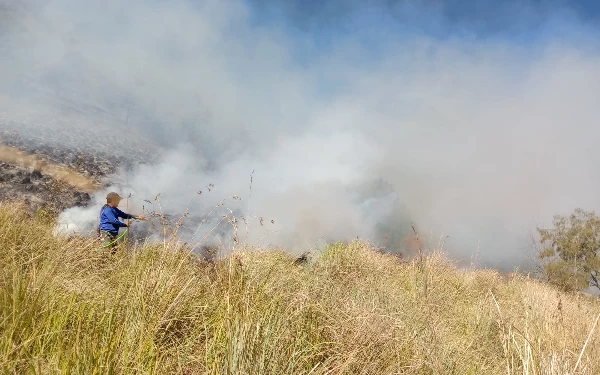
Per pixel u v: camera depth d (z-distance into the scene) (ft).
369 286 18.07
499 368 13.14
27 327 8.02
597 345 15.35
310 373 8.69
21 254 12.67
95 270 13.56
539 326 16.17
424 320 14.10
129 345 8.28
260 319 9.64
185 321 10.75
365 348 10.48
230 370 7.98
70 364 7.08
